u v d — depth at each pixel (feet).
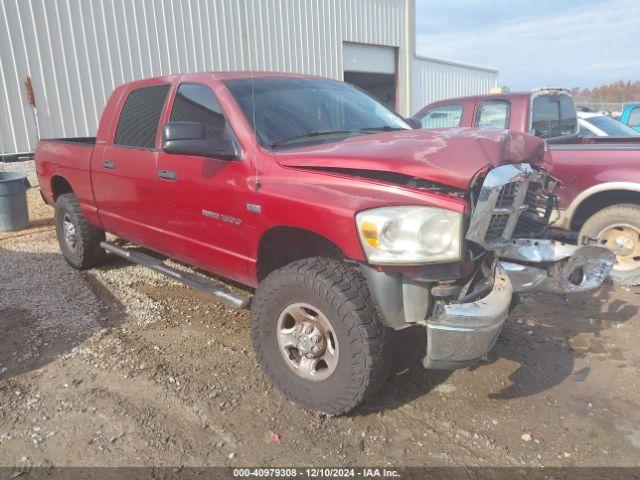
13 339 13.21
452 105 24.43
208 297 16.06
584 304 15.42
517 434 9.53
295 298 9.84
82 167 16.79
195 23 44.29
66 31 37.40
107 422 9.87
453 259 8.38
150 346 12.81
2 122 35.37
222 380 11.27
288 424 9.81
